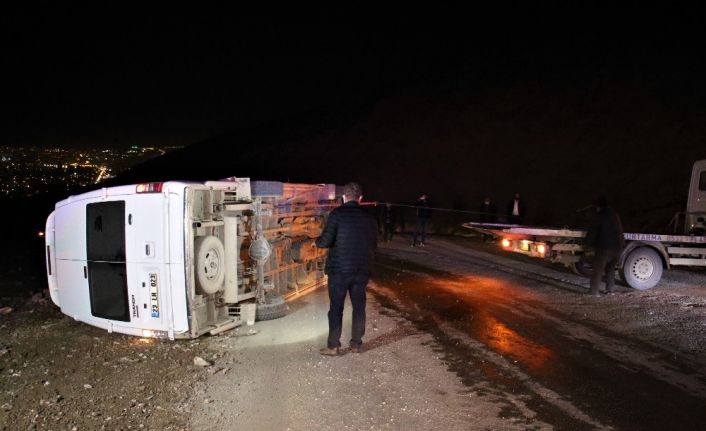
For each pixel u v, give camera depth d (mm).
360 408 4875
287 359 6191
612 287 10078
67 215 7305
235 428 4480
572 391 5309
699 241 10734
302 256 9344
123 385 5402
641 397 5172
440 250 16422
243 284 7766
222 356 6312
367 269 6293
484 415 4746
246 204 7660
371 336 7098
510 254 15500
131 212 6621
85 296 7121
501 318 8117
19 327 7613
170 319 6582
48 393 5180
